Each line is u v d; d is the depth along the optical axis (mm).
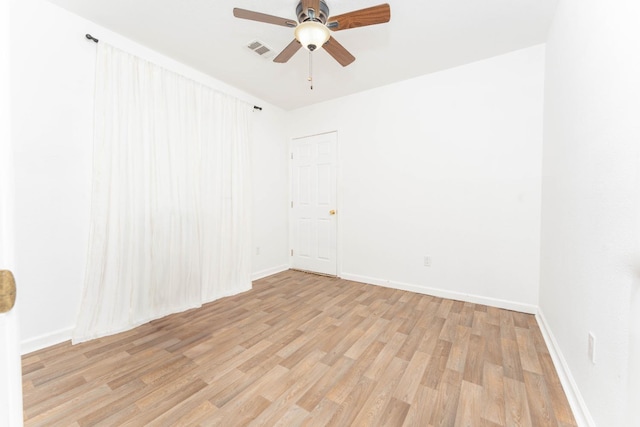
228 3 1860
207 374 1610
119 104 2184
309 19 1731
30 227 1831
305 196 3975
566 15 1674
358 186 3447
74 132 2000
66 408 1336
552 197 1978
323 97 3562
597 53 1200
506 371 1613
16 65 1756
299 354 1819
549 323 1959
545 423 1236
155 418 1278
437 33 2178
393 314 2453
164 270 2455
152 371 1639
